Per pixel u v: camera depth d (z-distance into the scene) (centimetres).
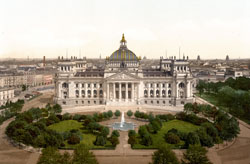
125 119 17088
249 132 14162
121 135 13575
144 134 12450
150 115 15812
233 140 12750
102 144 11788
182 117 16488
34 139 11600
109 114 16875
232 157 10531
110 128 14900
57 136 11600
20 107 18350
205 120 15388
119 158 10431
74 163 8156
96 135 13362
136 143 11750
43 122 14300
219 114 15312
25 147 11656
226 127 12762
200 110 17238
